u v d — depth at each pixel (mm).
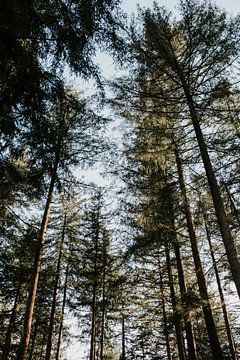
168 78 10922
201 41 9938
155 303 15953
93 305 18641
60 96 6867
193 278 14344
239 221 11172
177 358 19781
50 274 15992
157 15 10414
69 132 11945
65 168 10117
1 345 14367
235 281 7289
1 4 5391
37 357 24781
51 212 18031
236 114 10078
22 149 7293
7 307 18516
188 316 9727
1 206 11516
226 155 9672
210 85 10070
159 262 15797
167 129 10922
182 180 11531
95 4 6602
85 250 19141
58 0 6449
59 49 6707
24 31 5723
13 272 13352
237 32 9750
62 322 19891
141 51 10258
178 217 12398
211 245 13867
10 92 6059
